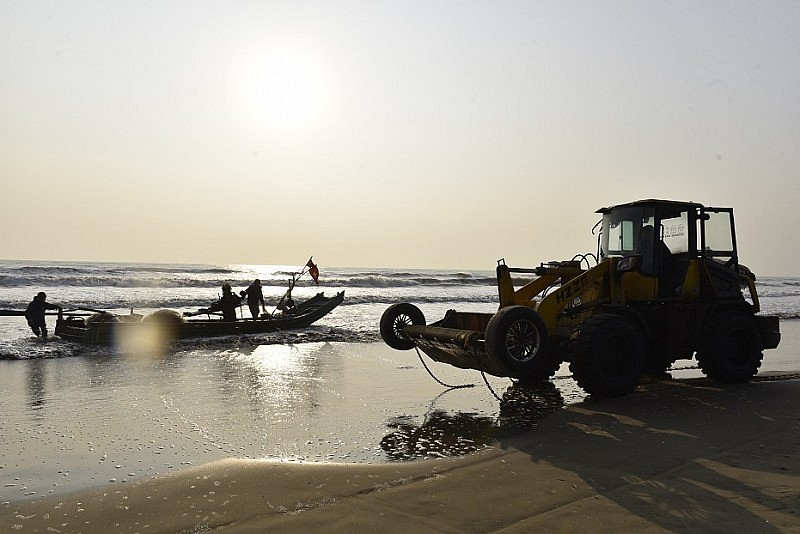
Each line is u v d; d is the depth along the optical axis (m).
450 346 8.18
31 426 6.87
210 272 68.94
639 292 8.84
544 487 4.80
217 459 5.70
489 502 4.48
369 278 50.75
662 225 9.02
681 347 9.04
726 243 9.61
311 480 4.99
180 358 12.13
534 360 7.23
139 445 6.14
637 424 6.88
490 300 32.88
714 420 7.04
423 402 8.25
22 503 4.54
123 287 38.56
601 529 3.97
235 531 3.97
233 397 8.51
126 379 9.82
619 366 8.22
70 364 11.30
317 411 7.69
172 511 4.35
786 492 4.64
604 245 9.81
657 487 4.78
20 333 15.70
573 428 6.73
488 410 7.75
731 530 3.94
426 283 50.94
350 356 12.55
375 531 3.96
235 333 15.41
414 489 4.77
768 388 9.01
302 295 36.44
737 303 9.42
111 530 4.04
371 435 6.54
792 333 18.67
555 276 9.17
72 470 5.34
